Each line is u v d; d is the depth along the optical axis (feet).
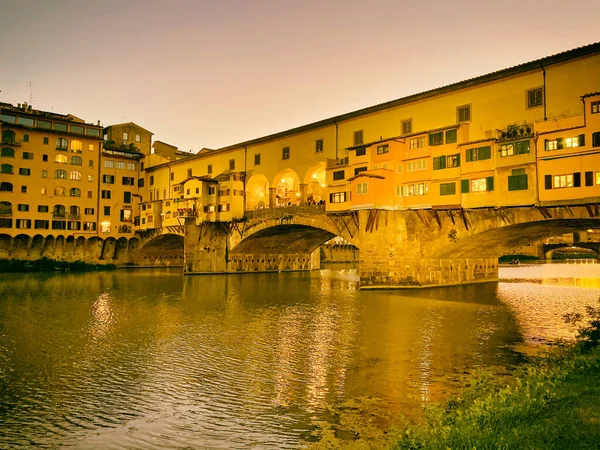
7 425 44.83
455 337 80.69
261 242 219.41
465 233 128.67
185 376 59.52
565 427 30.45
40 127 234.38
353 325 92.22
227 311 111.04
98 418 46.37
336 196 156.56
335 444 39.42
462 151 123.85
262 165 197.26
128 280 188.24
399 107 145.79
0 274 205.36
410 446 32.53
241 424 44.37
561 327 88.63
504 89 121.29
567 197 102.94
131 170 270.05
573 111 108.47
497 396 40.42
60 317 102.01
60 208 239.91
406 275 142.82
